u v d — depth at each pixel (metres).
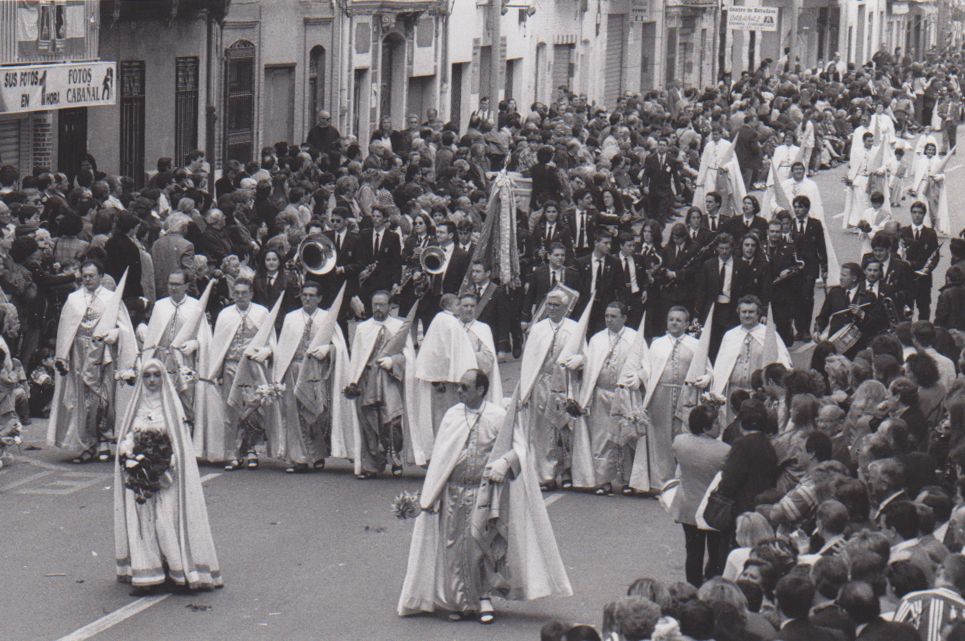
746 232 44.53
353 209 48.16
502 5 85.81
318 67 69.62
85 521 29.97
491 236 43.44
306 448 33.78
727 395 32.47
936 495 21.70
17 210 39.06
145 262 38.47
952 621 18.11
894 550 20.47
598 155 69.94
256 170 51.16
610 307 32.56
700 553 25.30
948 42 195.62
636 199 65.44
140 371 26.14
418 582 25.19
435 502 25.17
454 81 84.44
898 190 73.19
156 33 58.12
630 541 29.31
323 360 33.53
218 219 41.69
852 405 26.44
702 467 25.03
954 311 36.72
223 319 33.88
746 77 102.56
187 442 26.17
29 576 26.81
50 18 51.09
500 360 43.78
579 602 26.03
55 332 38.12
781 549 20.08
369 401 33.00
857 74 112.12
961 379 26.62
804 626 17.58
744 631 17.44
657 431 32.31
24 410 36.34
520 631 24.66
